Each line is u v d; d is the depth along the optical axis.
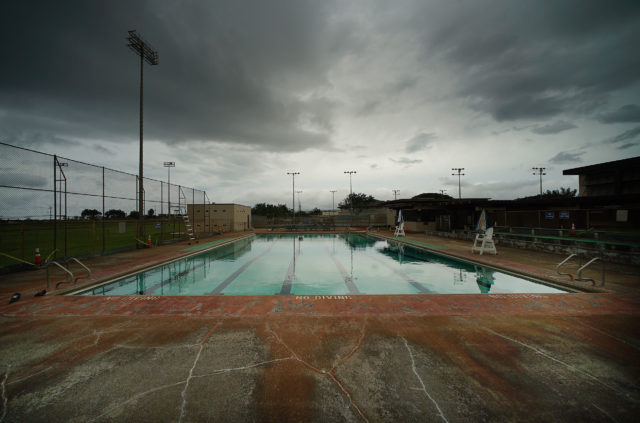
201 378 2.59
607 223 11.91
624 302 4.93
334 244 17.23
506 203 16.02
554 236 12.67
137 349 3.19
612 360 2.93
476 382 2.53
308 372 2.70
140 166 13.84
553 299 5.12
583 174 16.52
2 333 3.65
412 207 25.59
